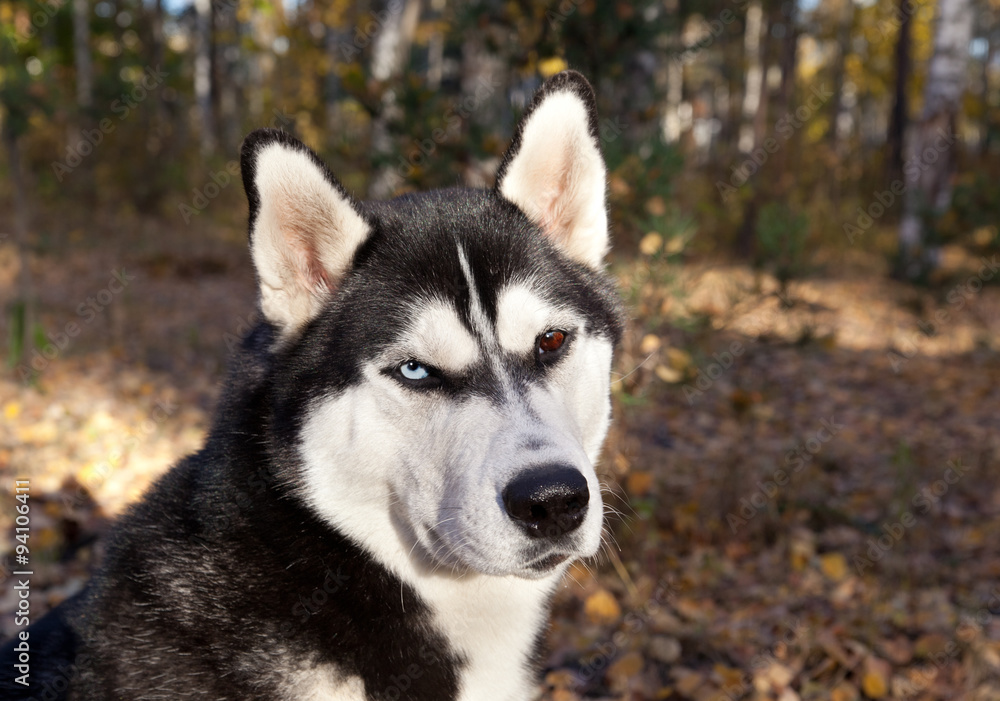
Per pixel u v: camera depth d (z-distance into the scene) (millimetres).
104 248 13930
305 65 17422
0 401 6676
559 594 4113
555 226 2748
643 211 4617
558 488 1968
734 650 3670
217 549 2320
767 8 17047
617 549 4301
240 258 14164
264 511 2316
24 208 7887
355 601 2311
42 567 4195
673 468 5492
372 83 5473
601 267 2805
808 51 28750
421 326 2277
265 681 2201
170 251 14125
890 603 3967
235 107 25547
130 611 2262
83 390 7125
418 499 2225
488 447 2100
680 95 18062
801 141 18266
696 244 11664
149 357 8258
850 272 12531
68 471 5387
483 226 2510
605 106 5438
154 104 17938
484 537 2039
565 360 2449
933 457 5812
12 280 11242
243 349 2553
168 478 2553
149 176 17000
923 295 9688
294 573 2285
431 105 5340
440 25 6516
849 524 4965
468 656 2469
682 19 6414
